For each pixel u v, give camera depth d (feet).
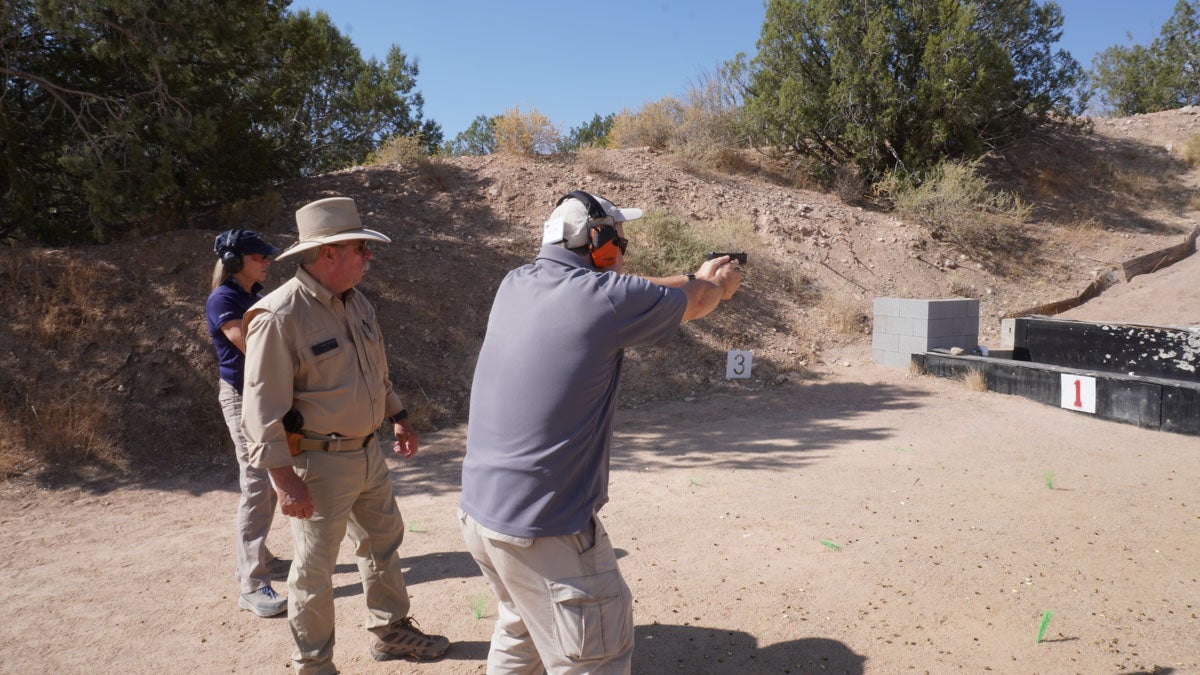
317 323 9.82
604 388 7.55
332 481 9.94
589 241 8.00
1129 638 10.98
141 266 30.04
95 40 31.14
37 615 13.12
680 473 20.47
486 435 7.62
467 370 30.22
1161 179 54.90
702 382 31.19
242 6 32.04
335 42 59.93
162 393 25.39
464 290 34.01
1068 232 47.78
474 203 41.98
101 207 30.09
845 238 44.55
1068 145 59.52
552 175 45.78
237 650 11.69
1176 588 12.55
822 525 16.10
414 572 14.51
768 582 13.37
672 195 45.83
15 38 30.81
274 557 14.83
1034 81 52.75
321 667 10.14
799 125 50.52
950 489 18.31
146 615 13.00
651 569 14.10
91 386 24.90
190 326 27.63
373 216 39.22
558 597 7.30
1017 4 50.57
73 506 19.95
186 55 31.71
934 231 46.06
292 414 9.82
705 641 11.35
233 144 35.35
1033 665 10.39
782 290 38.93
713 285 8.30
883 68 49.26
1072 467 19.92
